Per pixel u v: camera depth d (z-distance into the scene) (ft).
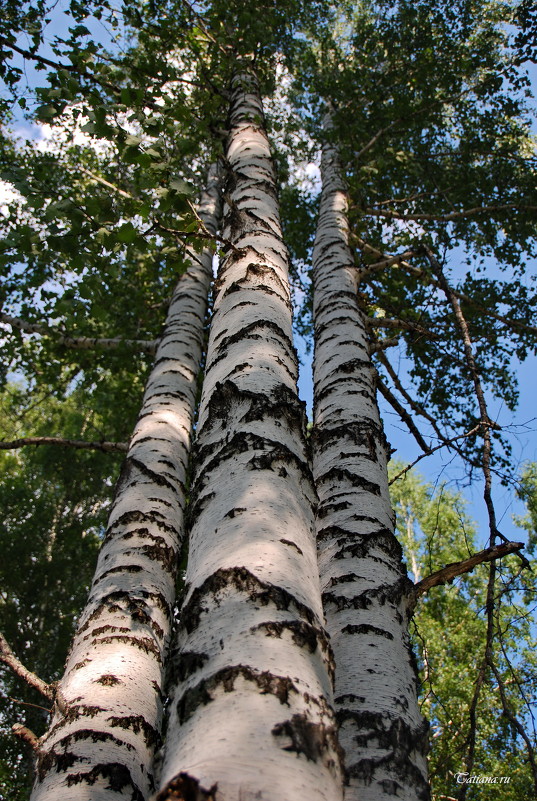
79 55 9.82
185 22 17.29
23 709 26.00
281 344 7.40
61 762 6.45
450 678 25.50
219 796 2.90
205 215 22.94
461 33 26.53
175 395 14.23
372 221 21.12
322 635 4.28
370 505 8.50
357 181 20.12
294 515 5.17
